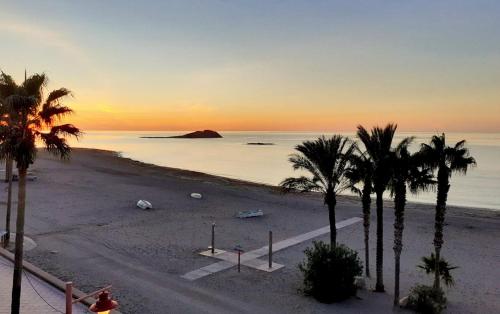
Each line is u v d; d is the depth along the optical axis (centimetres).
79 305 1444
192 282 1816
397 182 1669
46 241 2383
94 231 2712
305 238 2741
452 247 2655
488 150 18988
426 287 1700
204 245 2469
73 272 1866
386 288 1858
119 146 19575
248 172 8806
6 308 1398
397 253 1620
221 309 1534
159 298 1617
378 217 1802
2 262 1905
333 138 2114
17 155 1256
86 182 5100
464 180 8112
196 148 19238
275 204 4094
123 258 2133
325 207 3991
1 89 1274
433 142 1728
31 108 1272
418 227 3238
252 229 2975
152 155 13300
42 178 5212
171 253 2270
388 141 1833
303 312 1535
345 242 2706
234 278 1886
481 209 4509
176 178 6219
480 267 2234
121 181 5362
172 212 3509
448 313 1603
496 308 1662
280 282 1848
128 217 3225
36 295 1530
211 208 3769
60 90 1335
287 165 10594
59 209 3403
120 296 1617
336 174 2072
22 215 1283
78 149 13050
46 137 1327
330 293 1642
